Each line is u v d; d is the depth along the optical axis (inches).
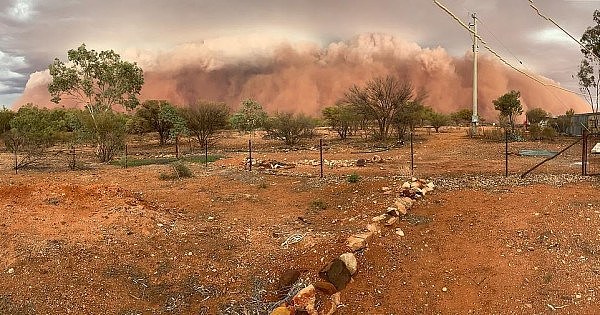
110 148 954.1
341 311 241.0
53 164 853.8
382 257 283.3
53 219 318.0
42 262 259.8
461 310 236.1
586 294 232.8
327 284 255.0
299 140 1428.4
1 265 252.5
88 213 338.6
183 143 1486.2
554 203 351.3
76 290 243.4
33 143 1011.9
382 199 395.9
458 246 291.9
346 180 514.6
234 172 637.3
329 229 340.8
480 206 357.7
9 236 282.2
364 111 1359.5
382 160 759.1
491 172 566.3
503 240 292.5
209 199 456.8
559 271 253.0
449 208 359.9
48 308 227.9
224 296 254.4
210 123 1321.4
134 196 422.6
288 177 572.4
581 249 272.4
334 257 279.9
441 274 264.5
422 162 732.0
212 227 350.0
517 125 1854.1
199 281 266.7
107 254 279.9
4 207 332.5
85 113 1108.5
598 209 330.0
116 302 241.0
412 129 1350.9
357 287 257.9
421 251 289.9
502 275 256.7
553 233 293.4
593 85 1159.6
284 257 294.5
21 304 227.0
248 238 327.9
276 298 254.2
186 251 298.0
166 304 245.1
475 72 1422.2
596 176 484.7
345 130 1482.5
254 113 1835.6
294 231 339.9
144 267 274.1
